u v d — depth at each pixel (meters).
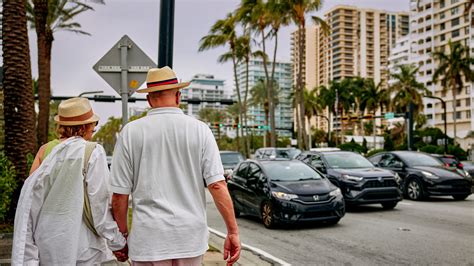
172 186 2.73
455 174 14.62
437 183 14.31
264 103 72.56
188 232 2.66
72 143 3.05
